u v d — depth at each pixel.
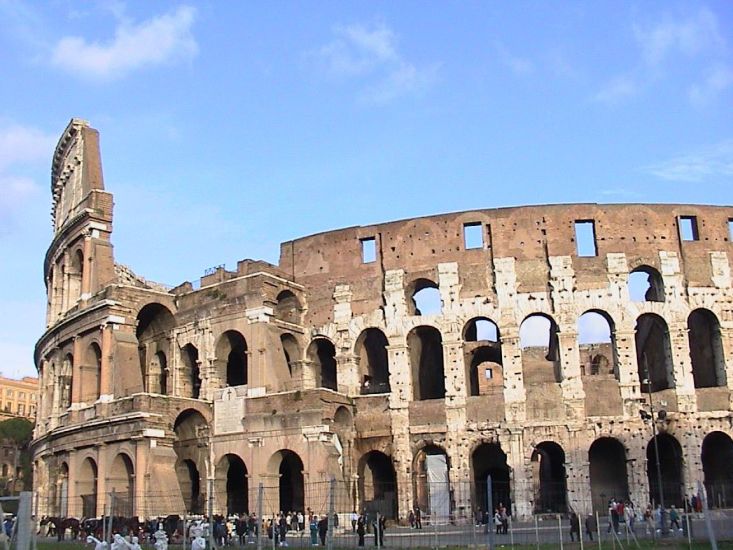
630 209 77.75
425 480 80.88
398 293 79.00
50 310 98.62
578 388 73.12
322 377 85.94
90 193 89.69
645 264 76.31
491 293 76.75
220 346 80.81
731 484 74.69
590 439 72.06
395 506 76.94
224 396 77.44
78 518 77.25
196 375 85.12
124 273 93.19
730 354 74.44
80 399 83.19
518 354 74.81
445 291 77.75
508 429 73.19
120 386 77.50
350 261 81.81
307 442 71.50
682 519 57.38
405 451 75.31
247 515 70.56
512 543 49.22
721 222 78.31
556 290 75.69
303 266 84.06
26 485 154.88
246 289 79.25
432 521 73.00
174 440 75.25
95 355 85.44
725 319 75.38
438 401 75.69
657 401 72.88
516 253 77.25
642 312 74.88
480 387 103.94
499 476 80.12
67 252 93.56
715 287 76.19
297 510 75.69
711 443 78.06
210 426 77.44
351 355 79.44
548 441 72.75
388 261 80.31
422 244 79.75
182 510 72.31
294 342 81.38
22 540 24.75
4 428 161.12
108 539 39.81
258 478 73.19
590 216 77.56
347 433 76.19
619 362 73.75
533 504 71.50
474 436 74.06
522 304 75.88
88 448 79.94
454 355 76.25
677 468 73.69
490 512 38.16
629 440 71.94
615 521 55.62
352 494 74.88
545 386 73.88
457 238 78.81
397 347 77.81
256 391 75.81
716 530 56.16
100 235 89.25
